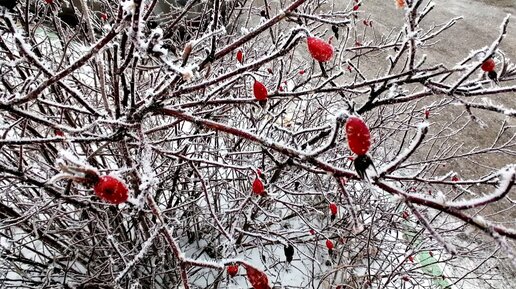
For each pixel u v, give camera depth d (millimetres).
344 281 3006
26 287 2559
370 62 6492
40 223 2527
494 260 3797
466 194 4574
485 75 1688
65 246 2336
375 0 9250
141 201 1198
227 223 3041
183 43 2781
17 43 1198
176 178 2654
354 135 872
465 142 5461
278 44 1853
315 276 3066
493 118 5977
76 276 2521
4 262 2301
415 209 929
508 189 859
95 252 2676
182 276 1209
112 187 877
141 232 2422
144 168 1293
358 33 7281
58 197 1672
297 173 3189
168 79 1533
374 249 3479
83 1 1616
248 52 3076
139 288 2691
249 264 1098
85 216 2711
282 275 3213
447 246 890
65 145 2053
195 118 1360
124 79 1560
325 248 3428
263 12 2066
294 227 3547
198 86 1467
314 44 1155
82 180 879
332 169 1065
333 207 2123
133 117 1446
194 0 2066
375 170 910
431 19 8938
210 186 2600
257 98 1385
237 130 1257
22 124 2100
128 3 1082
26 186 2133
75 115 2770
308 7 2928
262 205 2963
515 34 8719
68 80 2393
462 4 10000
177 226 2848
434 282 3588
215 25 1437
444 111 5980
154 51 1095
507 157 5281
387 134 3854
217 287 2871
